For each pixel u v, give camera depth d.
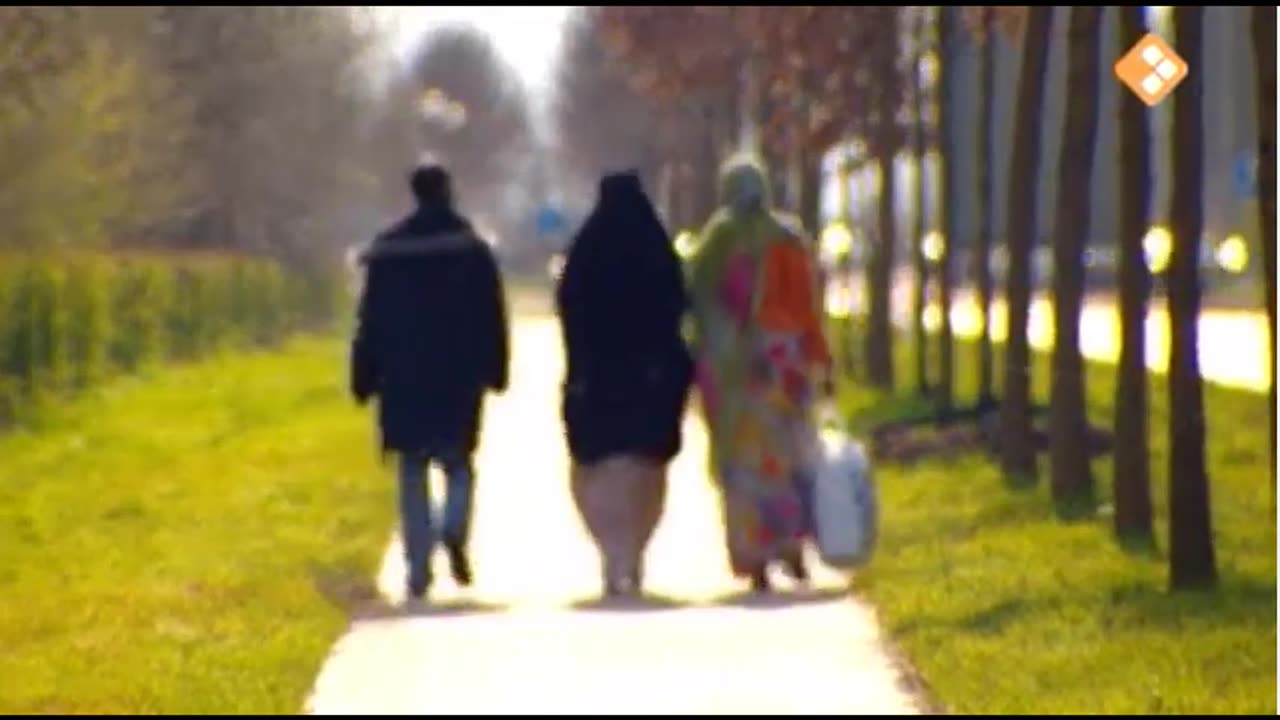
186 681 37.69
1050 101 185.75
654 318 46.56
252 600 46.97
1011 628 41.06
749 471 46.56
